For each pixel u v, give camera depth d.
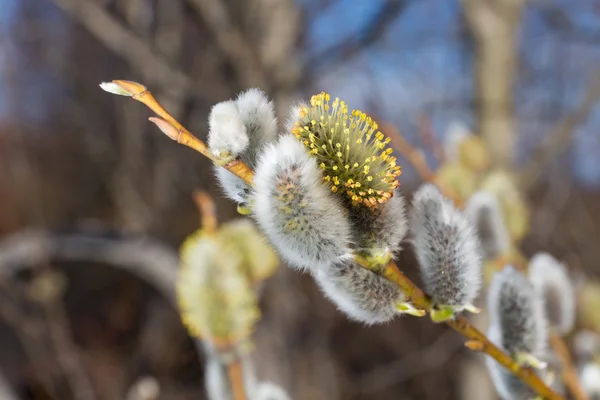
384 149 0.16
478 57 0.56
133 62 0.52
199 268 0.21
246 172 0.15
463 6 0.56
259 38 0.50
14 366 0.61
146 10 0.51
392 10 0.50
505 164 0.53
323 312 0.61
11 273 0.57
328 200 0.15
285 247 0.15
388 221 0.16
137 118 0.64
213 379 0.21
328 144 0.15
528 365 0.18
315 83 0.51
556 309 0.22
